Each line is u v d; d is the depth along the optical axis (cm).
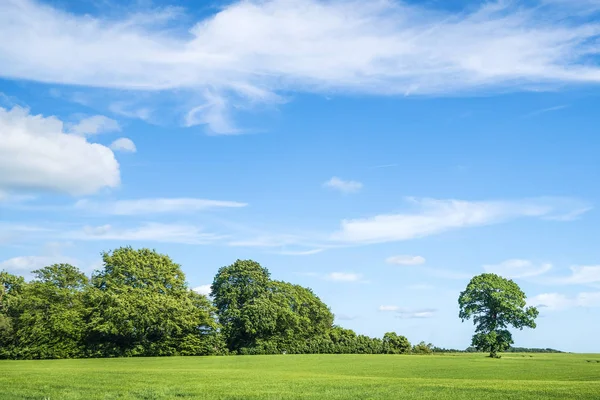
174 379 3559
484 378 4262
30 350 7625
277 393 2694
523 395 2597
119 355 7988
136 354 8031
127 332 7881
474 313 8562
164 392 2731
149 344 8200
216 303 9738
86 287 8506
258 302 9312
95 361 6638
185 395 2634
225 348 8925
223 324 9494
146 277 8625
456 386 3069
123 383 3219
